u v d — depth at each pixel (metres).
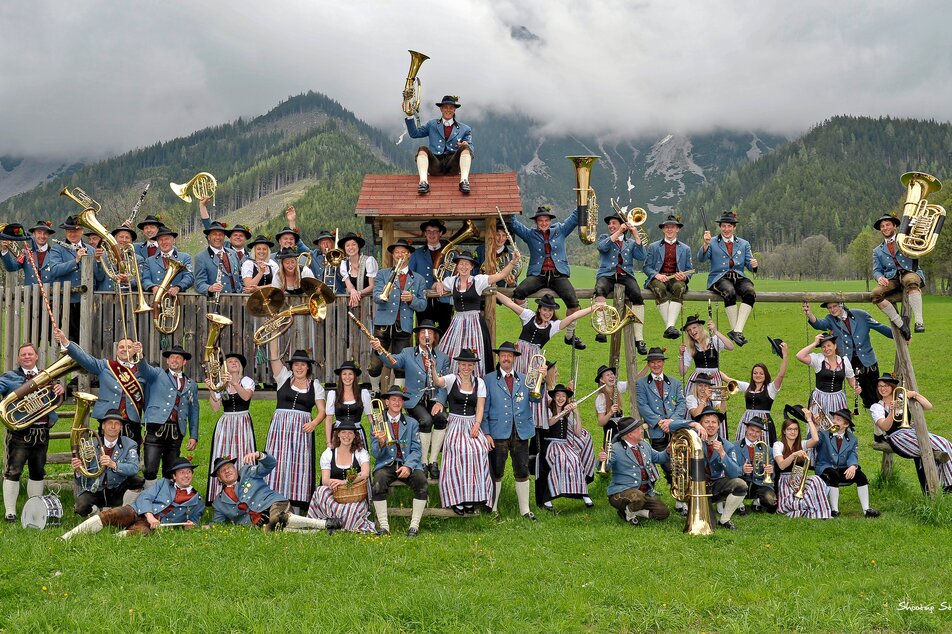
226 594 8.00
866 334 13.48
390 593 7.98
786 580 8.67
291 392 11.41
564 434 12.25
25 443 11.05
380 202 12.86
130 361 11.31
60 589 8.10
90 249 12.65
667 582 8.55
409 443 10.93
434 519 11.49
